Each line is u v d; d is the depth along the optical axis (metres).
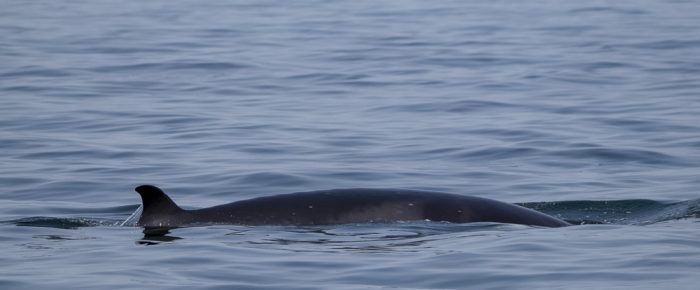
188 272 37.84
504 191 57.81
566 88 93.62
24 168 63.69
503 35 133.25
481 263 38.62
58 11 169.00
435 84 97.25
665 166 63.91
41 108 84.94
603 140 70.88
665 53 114.12
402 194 46.78
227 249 41.22
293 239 42.97
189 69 107.25
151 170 63.09
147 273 37.72
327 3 178.88
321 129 76.19
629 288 35.03
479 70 105.38
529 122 77.81
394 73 104.19
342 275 37.31
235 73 105.00
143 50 121.38
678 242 41.75
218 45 125.44
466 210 46.00
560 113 81.56
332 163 64.75
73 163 65.19
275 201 46.50
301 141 71.75
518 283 36.06
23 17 159.38
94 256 40.56
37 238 44.38
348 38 131.38
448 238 42.88
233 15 160.62
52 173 62.28
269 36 134.25
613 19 149.25
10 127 77.00
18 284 36.31
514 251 40.38
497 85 95.88
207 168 63.38
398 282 36.44
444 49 120.56
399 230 44.34
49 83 97.88
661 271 37.12
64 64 109.94
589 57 112.00
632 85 94.38
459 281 36.41
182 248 41.56
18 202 55.16
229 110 84.62
